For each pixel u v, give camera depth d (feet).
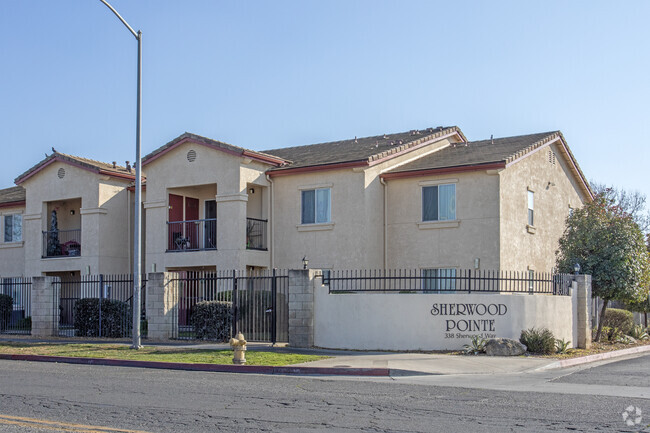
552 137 95.50
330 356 59.16
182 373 51.21
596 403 37.65
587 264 80.28
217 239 86.84
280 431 29.84
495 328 64.75
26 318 89.51
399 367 52.54
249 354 59.72
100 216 97.71
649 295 95.50
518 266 84.33
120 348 66.08
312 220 87.40
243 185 86.38
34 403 36.17
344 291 68.54
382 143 95.96
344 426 31.01
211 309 72.84
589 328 74.13
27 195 103.81
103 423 31.09
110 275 90.74
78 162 98.43
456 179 82.64
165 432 29.35
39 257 101.76
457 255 81.97
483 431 30.14
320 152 97.14
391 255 85.97
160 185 91.61
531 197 90.07
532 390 42.96
